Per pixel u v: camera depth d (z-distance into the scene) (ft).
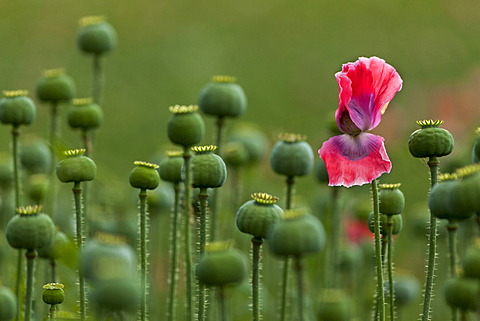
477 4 68.59
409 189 38.52
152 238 25.45
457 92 46.03
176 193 19.38
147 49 69.15
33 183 25.13
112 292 14.05
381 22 70.90
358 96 16.35
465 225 24.80
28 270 17.35
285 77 67.00
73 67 66.08
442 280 30.58
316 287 27.40
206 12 73.97
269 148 39.73
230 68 68.08
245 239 28.53
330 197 26.45
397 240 36.47
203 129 17.79
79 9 70.90
